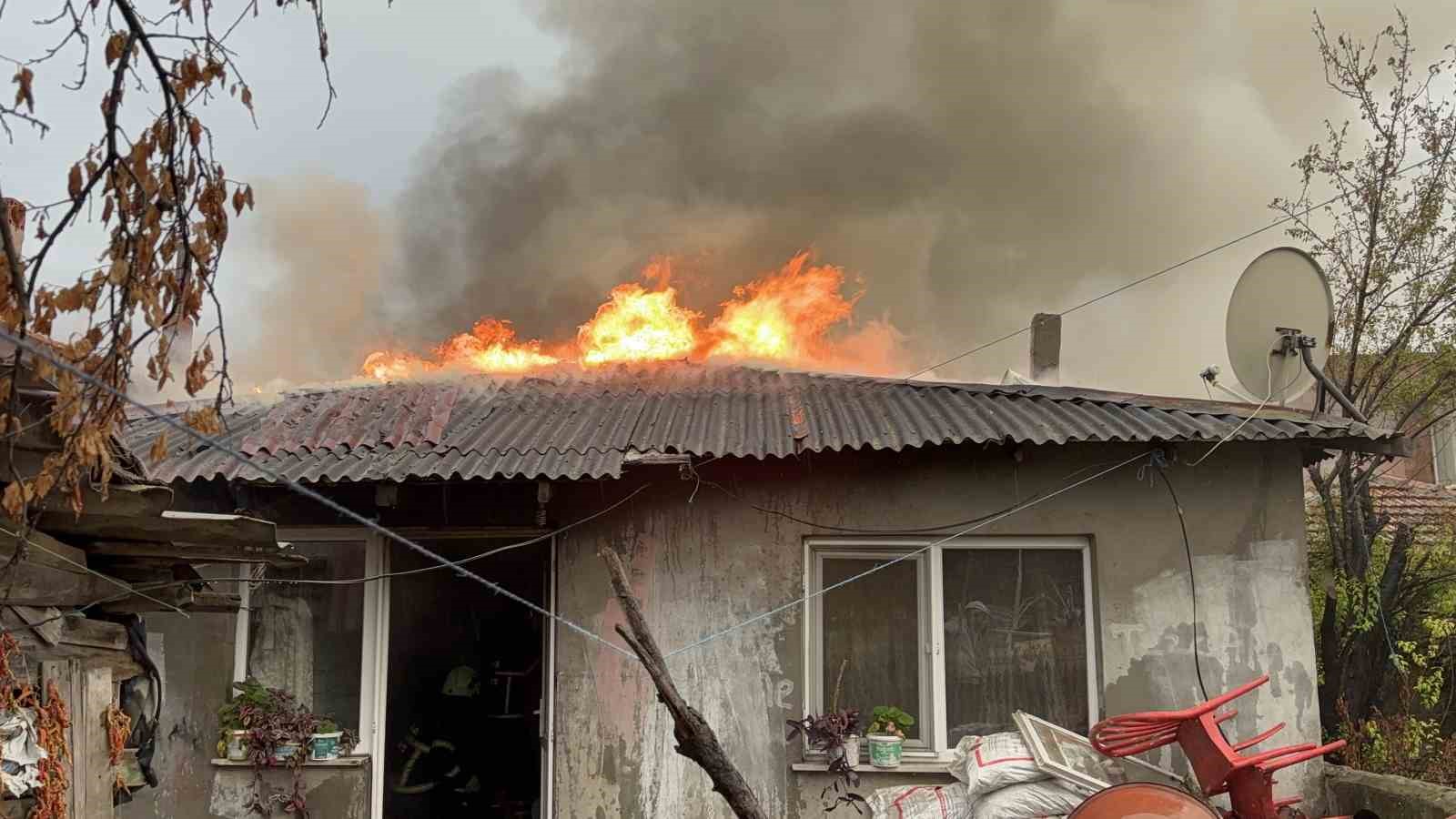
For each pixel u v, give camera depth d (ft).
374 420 22.45
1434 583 24.18
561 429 21.39
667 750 20.04
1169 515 20.15
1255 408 20.76
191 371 9.99
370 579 19.92
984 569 20.72
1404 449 18.92
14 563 10.08
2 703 10.43
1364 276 25.21
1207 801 15.39
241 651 21.01
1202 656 19.71
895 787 19.48
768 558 20.62
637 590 20.59
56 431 9.55
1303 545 19.89
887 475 20.65
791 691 20.15
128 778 14.02
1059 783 17.20
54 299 9.39
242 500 20.06
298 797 20.04
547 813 20.53
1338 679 23.32
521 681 29.71
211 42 9.96
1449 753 20.38
